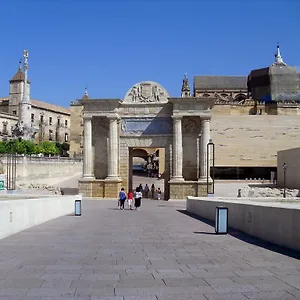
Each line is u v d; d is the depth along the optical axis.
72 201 37.00
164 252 13.95
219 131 91.50
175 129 58.06
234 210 21.80
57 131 152.50
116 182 58.75
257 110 108.38
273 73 115.75
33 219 23.22
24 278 9.98
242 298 8.30
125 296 8.44
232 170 93.50
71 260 12.35
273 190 62.78
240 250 14.44
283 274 10.45
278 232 15.59
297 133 91.75
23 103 121.81
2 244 15.71
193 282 9.59
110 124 59.38
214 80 139.25
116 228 22.23
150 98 60.50
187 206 39.19
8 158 74.44
